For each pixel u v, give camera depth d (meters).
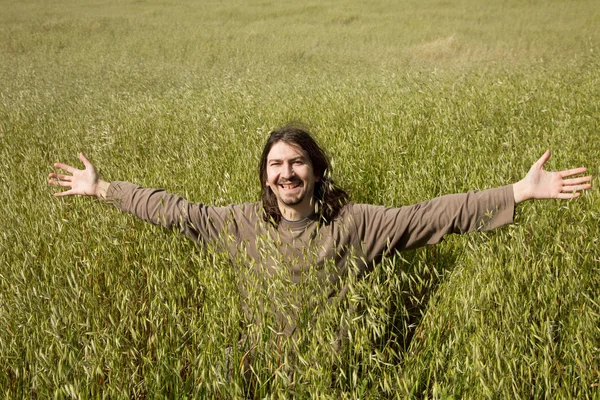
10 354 2.37
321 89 9.50
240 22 26.08
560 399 2.13
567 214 3.33
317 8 28.38
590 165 4.71
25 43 21.39
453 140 5.50
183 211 3.13
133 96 10.41
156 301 2.57
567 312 2.63
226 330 2.37
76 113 9.09
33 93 10.91
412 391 2.14
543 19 22.91
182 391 2.33
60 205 4.00
